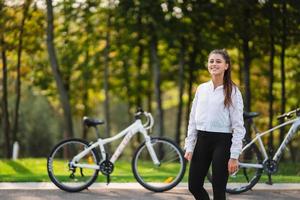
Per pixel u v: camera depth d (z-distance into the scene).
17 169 14.72
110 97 34.69
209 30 19.95
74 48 24.73
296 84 26.52
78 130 34.62
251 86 26.64
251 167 9.59
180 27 20.30
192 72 23.59
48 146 29.59
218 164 6.35
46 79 26.17
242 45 20.08
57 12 24.41
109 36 24.33
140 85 27.98
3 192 9.33
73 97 28.88
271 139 20.97
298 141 30.52
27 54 24.23
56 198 8.91
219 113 6.42
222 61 6.44
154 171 12.23
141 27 21.86
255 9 18.28
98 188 9.73
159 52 26.25
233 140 6.32
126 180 10.72
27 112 29.12
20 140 29.00
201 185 6.57
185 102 32.84
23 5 20.66
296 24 18.62
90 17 22.92
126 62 27.23
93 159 9.73
